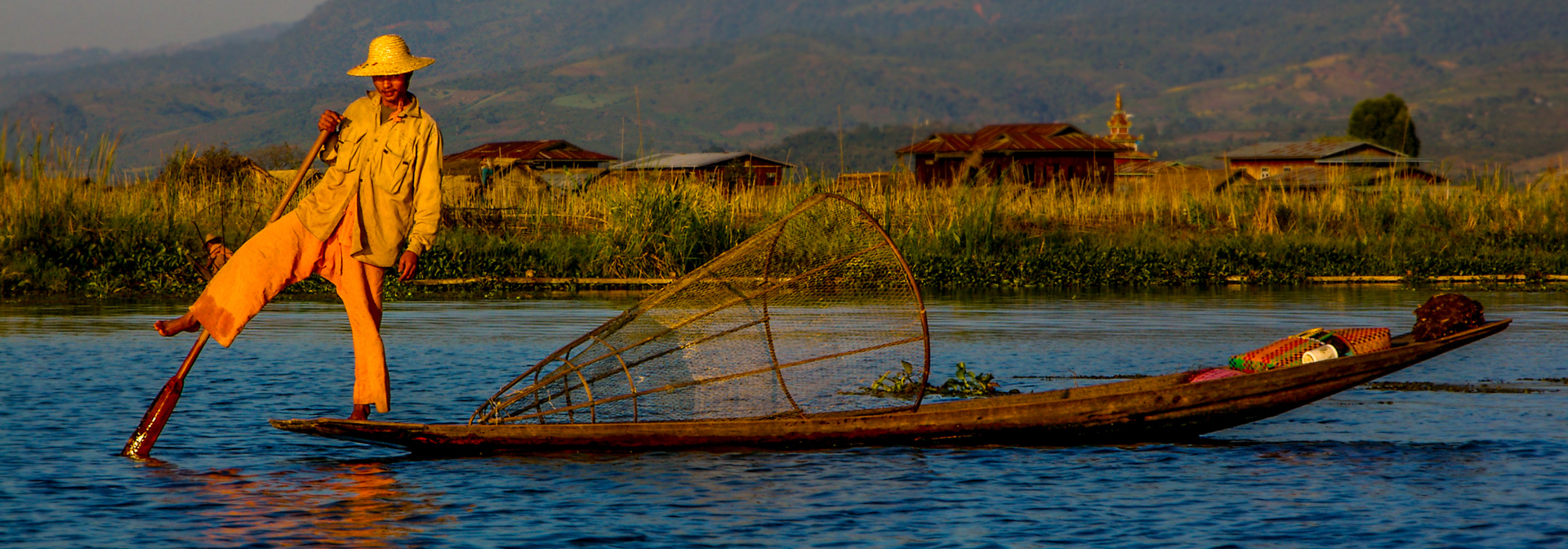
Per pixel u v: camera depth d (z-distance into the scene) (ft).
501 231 295.28
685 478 82.02
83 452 88.12
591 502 76.23
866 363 115.14
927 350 94.58
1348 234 346.13
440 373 127.54
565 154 483.10
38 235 244.63
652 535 69.31
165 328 88.69
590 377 101.91
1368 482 81.20
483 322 181.68
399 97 92.48
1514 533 69.46
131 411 103.76
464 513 73.56
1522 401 110.42
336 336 158.61
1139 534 69.56
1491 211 353.51
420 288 247.29
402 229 91.97
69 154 266.98
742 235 281.54
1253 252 308.60
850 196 303.68
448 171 375.25
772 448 90.89
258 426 98.32
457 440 88.58
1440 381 122.42
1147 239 329.52
